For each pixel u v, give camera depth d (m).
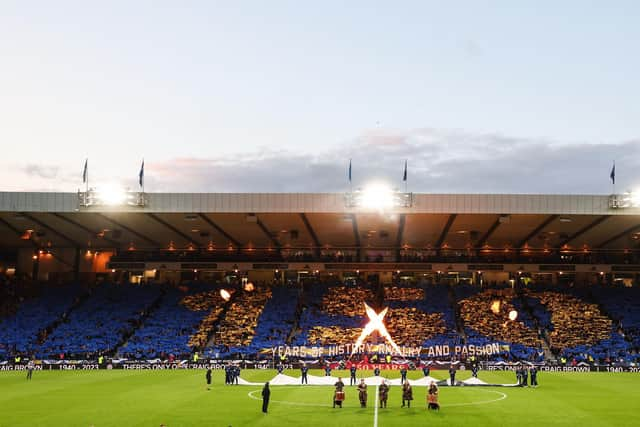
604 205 91.88
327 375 83.00
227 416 53.09
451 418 52.47
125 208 93.50
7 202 93.56
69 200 93.88
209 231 111.75
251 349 103.06
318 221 102.50
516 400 63.25
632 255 123.44
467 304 119.94
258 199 93.50
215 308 119.88
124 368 95.75
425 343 104.44
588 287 125.56
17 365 95.50
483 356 99.00
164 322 114.38
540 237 113.38
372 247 125.88
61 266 130.75
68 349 102.81
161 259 128.50
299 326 112.75
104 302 122.19
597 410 57.22
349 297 124.06
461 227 106.12
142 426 48.75
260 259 127.25
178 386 74.12
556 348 103.94
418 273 128.38
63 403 60.50
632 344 104.44
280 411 55.69
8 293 125.31
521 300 121.56
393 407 58.31
